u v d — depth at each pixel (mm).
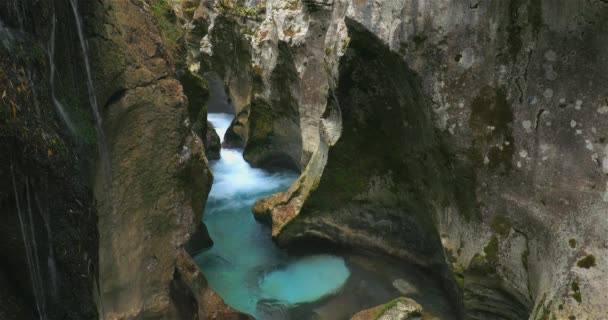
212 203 8781
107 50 4281
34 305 3041
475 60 4602
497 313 4965
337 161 6438
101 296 4152
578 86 4125
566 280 3807
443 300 5793
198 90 7203
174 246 4941
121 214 4402
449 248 5230
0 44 2850
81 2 4062
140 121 4516
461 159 4797
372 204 6578
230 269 6746
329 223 6941
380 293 6066
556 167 4242
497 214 4711
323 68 7695
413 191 6047
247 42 10945
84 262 3410
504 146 4562
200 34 14711
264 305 5965
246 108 11305
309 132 8148
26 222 2916
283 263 6883
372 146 6188
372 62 5445
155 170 4672
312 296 6129
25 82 2994
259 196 9055
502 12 4379
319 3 7492
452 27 4621
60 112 3564
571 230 4039
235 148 11695
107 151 4246
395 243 6551
